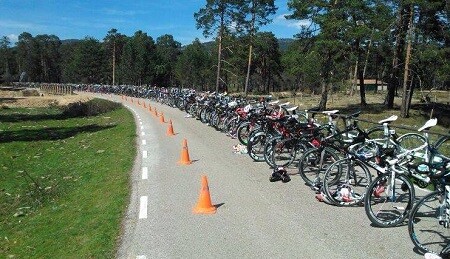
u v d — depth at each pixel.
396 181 5.96
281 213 6.46
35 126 23.09
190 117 22.75
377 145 6.73
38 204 9.57
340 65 33.47
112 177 9.71
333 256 4.92
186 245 5.35
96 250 5.42
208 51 93.50
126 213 6.72
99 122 24.34
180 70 84.56
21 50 117.31
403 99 32.16
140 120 21.97
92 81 98.75
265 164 10.12
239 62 49.84
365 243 5.27
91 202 8.18
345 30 29.73
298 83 66.44
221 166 10.01
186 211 6.68
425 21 30.81
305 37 33.09
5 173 12.83
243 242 5.39
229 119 15.56
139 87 49.38
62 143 17.52
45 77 120.00
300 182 8.26
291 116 9.74
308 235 5.57
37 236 7.16
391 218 5.89
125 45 89.00
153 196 7.59
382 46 35.44
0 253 6.79
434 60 29.83
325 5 30.56
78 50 100.38
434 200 4.97
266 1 41.50
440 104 42.97
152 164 10.51
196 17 42.69
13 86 77.62
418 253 4.96
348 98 52.38
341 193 6.74
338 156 7.39
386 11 30.25
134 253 5.18
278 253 5.04
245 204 6.96
